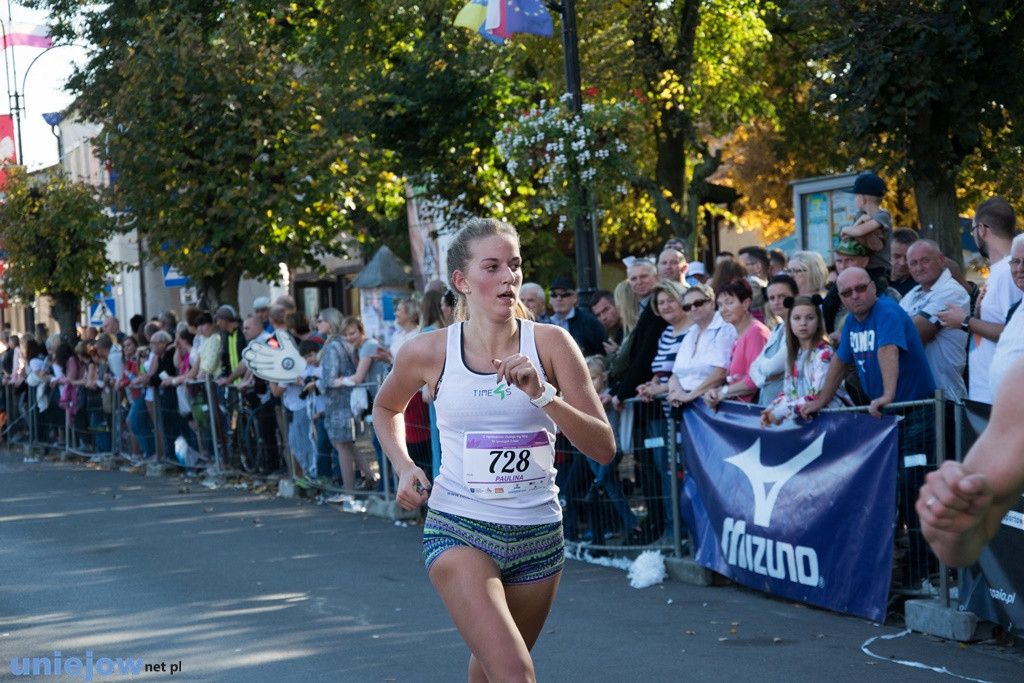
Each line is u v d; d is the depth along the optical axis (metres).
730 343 11.06
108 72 27.31
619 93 30.08
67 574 12.26
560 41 28.52
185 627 9.73
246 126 23.05
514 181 27.59
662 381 11.75
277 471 18.78
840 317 11.17
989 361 9.34
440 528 5.55
